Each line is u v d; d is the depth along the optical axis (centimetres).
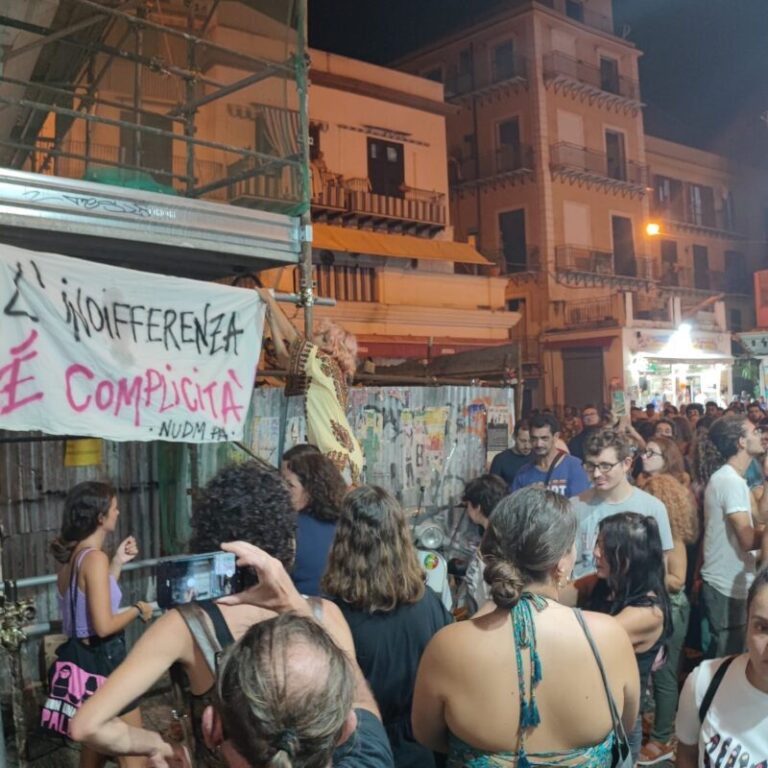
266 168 514
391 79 2361
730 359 2709
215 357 441
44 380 368
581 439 889
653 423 833
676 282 3466
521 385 744
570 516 232
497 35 2962
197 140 473
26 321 363
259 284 553
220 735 145
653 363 2564
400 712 267
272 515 207
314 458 370
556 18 2917
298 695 125
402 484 666
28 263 366
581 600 345
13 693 358
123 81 712
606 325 2544
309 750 124
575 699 211
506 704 212
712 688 229
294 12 537
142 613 366
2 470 491
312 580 347
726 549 456
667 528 412
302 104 527
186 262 520
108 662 356
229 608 190
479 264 2566
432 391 690
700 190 3706
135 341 405
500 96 2955
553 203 2858
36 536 501
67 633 358
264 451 571
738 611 455
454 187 3073
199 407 430
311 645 133
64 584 359
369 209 2230
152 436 408
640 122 3244
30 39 588
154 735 185
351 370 480
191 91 590
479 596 398
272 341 502
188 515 550
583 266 2923
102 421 389
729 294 3731
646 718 461
